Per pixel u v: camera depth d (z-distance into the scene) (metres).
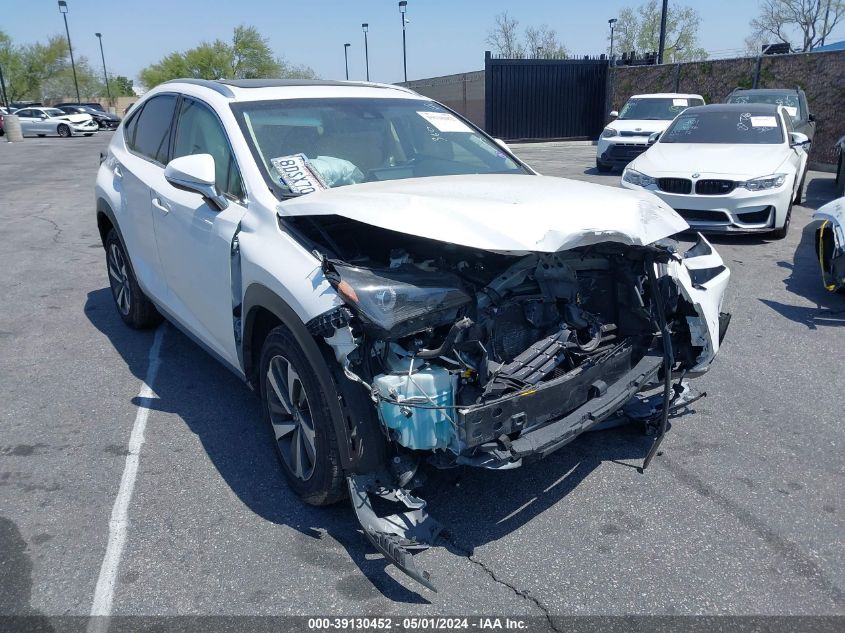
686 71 20.09
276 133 3.74
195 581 2.74
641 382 3.18
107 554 2.90
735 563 2.83
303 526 3.07
